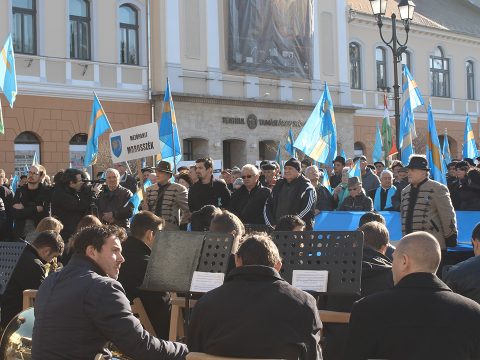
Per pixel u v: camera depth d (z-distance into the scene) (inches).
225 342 175.9
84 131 1130.0
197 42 1268.5
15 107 1054.4
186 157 1269.7
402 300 166.1
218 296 180.7
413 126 706.2
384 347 165.8
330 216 486.0
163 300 281.1
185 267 246.2
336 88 1492.4
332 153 642.2
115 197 502.3
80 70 1127.0
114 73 1168.2
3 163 1042.1
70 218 485.4
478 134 1808.6
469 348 162.7
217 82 1289.4
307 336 177.9
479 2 1975.9
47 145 1090.1
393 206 556.7
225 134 1296.8
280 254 232.2
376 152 998.4
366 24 1576.0
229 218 282.4
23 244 279.1
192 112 1249.4
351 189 522.6
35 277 293.6
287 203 432.5
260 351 174.2
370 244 263.6
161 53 1220.5
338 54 1499.8
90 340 190.7
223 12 1306.6
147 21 1208.8
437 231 378.6
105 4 1159.0
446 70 1748.3
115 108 1168.8
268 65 1360.7
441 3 1882.4
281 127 1389.0
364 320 167.9
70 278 195.3
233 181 669.9
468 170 514.3
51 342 190.5
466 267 230.4
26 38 1074.1
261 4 1346.0
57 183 488.1
